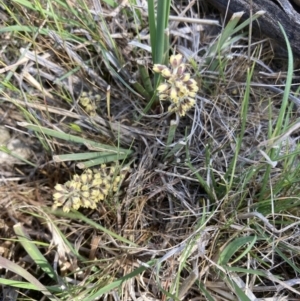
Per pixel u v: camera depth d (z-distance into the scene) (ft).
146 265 0.89
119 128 1.04
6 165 1.12
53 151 1.08
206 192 1.04
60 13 1.16
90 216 1.07
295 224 0.93
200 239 0.95
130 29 1.18
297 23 1.07
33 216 1.09
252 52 1.20
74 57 1.12
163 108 1.11
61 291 0.93
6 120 1.13
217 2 1.18
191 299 0.96
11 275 1.05
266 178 0.95
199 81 1.10
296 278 0.95
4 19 1.17
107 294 0.97
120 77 1.11
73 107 1.09
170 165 1.07
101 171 1.01
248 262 0.94
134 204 1.05
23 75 1.10
